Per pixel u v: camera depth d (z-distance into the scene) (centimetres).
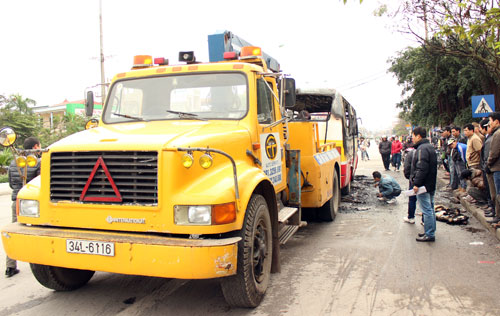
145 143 372
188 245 344
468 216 857
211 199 357
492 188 748
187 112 499
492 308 412
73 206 385
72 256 372
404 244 657
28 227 404
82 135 433
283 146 583
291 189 632
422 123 1909
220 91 497
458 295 446
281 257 602
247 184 402
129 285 500
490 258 572
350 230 767
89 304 444
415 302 430
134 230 369
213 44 673
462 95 1638
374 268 541
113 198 373
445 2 934
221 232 359
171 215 359
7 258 540
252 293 405
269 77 560
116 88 536
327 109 1132
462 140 1095
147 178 365
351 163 1287
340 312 409
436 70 1638
